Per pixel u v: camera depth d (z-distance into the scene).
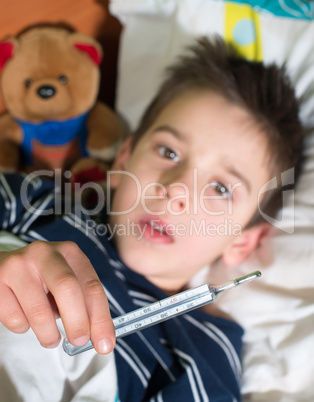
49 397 0.71
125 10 1.22
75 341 0.55
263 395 0.94
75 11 1.23
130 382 0.87
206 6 1.17
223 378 0.92
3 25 1.17
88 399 0.72
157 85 1.24
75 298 0.56
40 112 1.13
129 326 0.64
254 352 1.01
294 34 1.13
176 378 0.88
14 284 0.60
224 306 1.05
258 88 1.08
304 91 1.14
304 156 1.13
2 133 1.21
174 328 0.95
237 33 1.16
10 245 0.89
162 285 1.06
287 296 1.01
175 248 1.01
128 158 1.16
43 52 1.12
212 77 1.09
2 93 1.15
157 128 1.10
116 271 0.98
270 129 1.06
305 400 0.91
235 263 1.09
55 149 1.24
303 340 0.95
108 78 1.36
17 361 0.71
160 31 1.23
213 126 1.05
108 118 1.25
